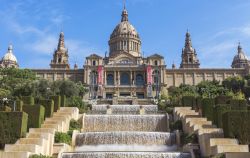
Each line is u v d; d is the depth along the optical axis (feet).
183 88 395.75
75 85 297.53
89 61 470.39
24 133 119.03
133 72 469.98
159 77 465.47
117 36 553.64
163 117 168.96
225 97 170.19
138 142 137.80
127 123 167.63
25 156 97.14
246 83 377.91
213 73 495.82
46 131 125.08
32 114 134.21
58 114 159.02
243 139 114.21
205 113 152.56
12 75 361.51
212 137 115.96
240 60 601.21
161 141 138.21
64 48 568.41
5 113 117.80
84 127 166.50
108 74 471.62
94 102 301.43
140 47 563.89
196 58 560.20
